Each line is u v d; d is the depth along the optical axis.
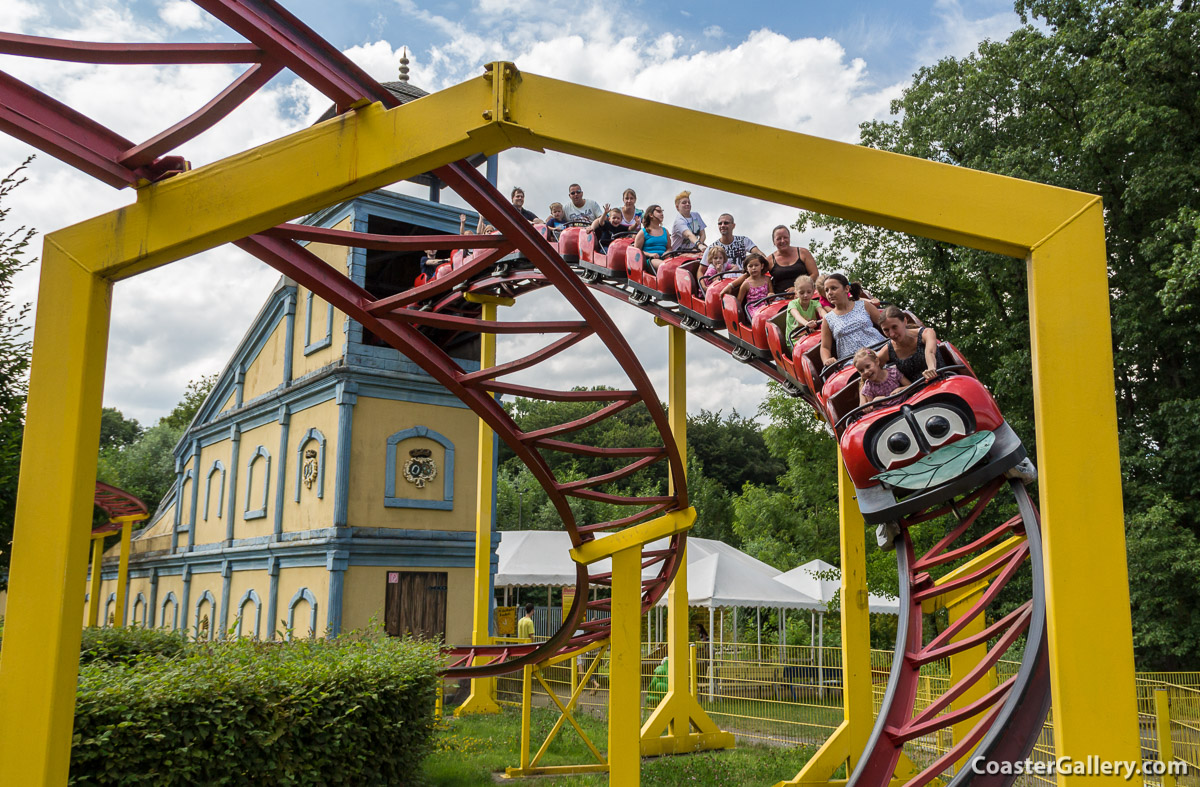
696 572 21.97
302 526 18.69
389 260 20.98
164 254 3.93
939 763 5.87
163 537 26.44
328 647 9.34
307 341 19.83
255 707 6.91
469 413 19.59
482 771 11.14
